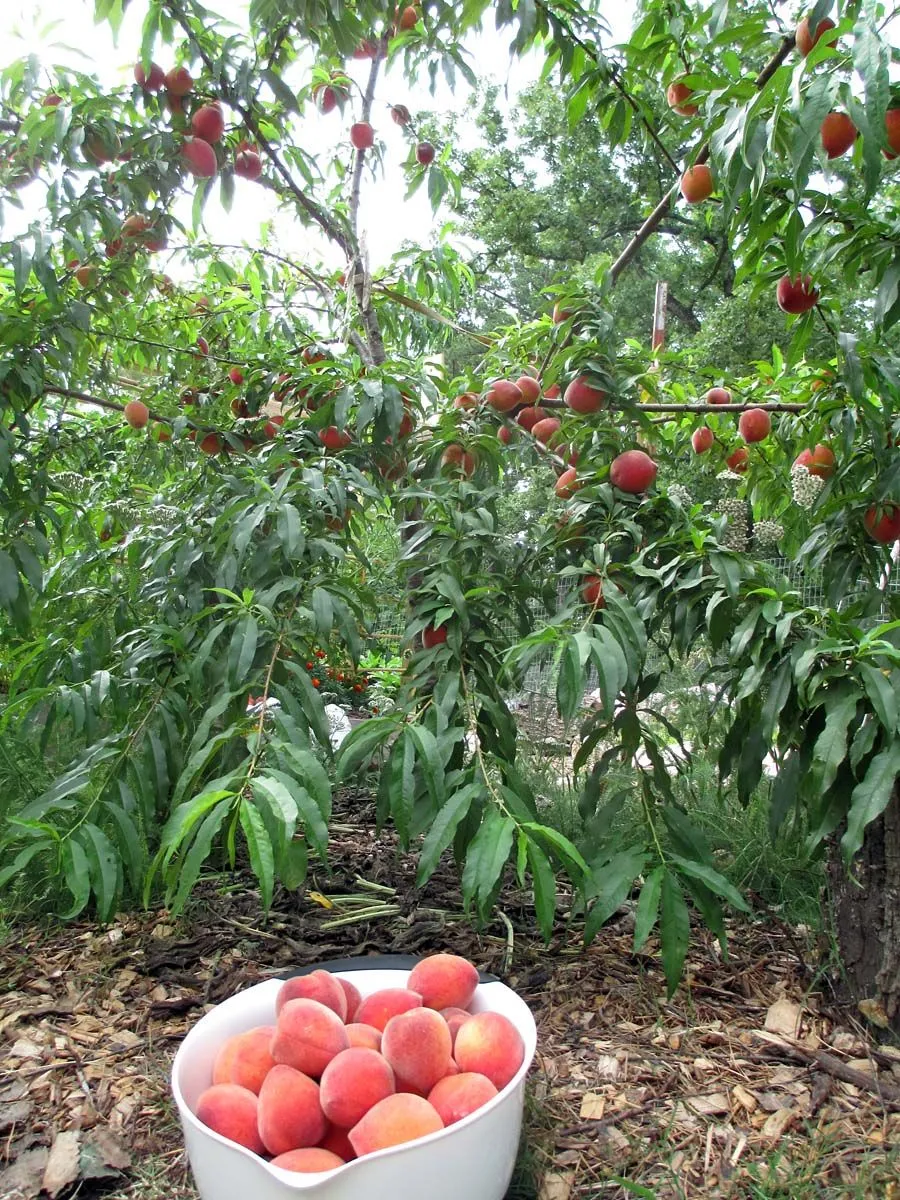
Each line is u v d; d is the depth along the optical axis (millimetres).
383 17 1438
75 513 1651
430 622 1225
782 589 1084
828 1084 965
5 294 1571
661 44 1254
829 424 1282
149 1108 933
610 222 6895
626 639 1049
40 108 1309
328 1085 709
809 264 1086
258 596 1160
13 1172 837
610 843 1152
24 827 1036
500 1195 716
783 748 1057
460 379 1583
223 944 1312
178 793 911
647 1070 991
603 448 1323
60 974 1225
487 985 879
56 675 1369
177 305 1979
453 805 943
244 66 1405
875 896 1072
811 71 830
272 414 1889
